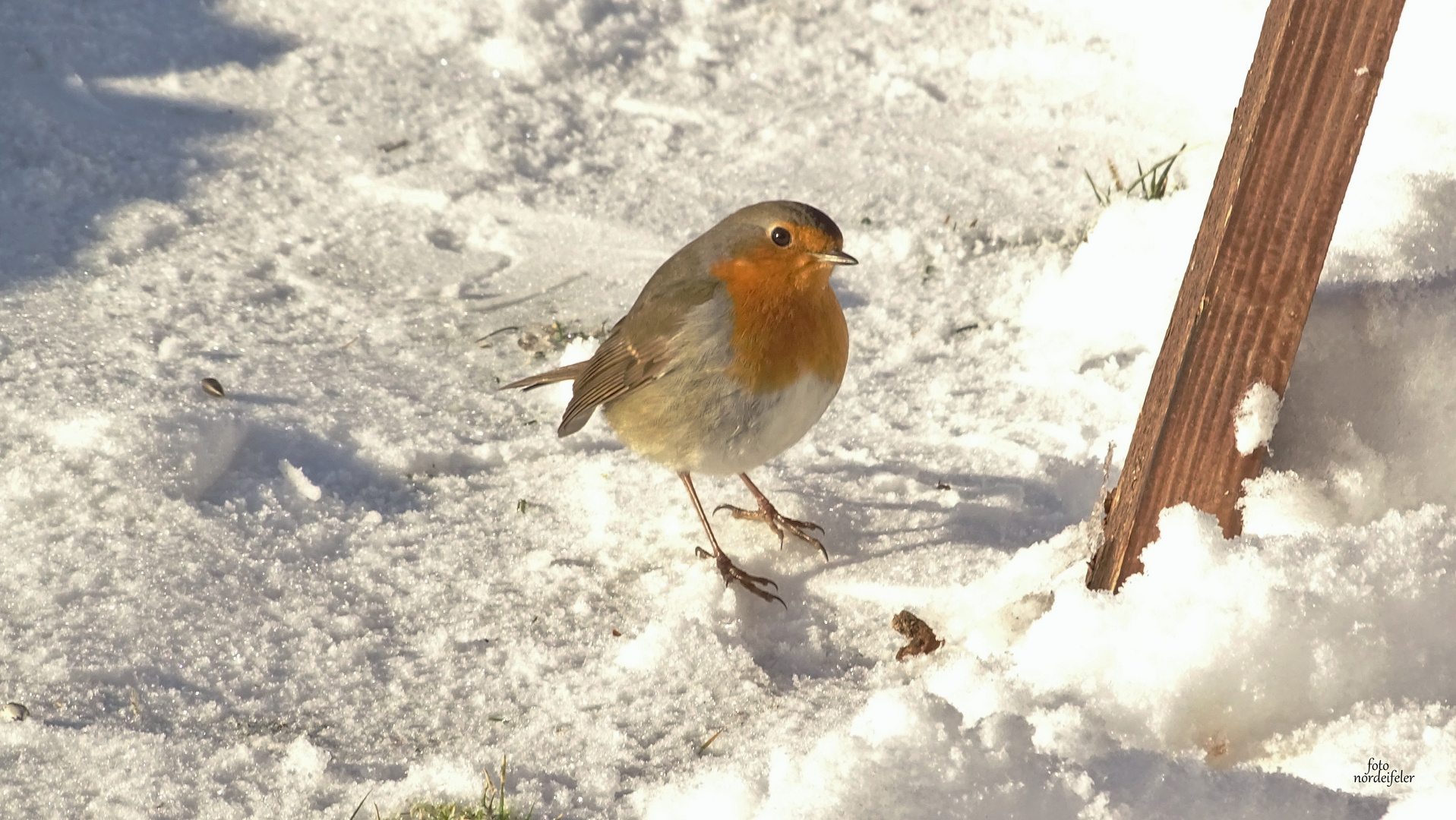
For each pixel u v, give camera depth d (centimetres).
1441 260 787
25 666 692
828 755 567
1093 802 523
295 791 620
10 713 657
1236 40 1335
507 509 864
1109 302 1034
